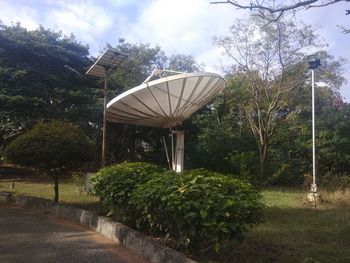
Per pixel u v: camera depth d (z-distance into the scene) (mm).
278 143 26578
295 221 10164
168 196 5578
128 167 8242
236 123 28109
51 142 10758
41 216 9711
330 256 6738
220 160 25953
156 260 5680
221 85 16453
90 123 25844
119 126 26688
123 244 6828
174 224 5848
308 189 19375
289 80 24422
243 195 5676
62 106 25859
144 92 15055
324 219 10508
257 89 25141
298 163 25047
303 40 24125
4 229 8133
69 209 9453
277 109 25828
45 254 6316
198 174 6227
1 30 25766
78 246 6824
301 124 26641
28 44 25391
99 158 25172
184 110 16406
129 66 29047
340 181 18609
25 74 24406
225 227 5184
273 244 7398
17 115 23328
